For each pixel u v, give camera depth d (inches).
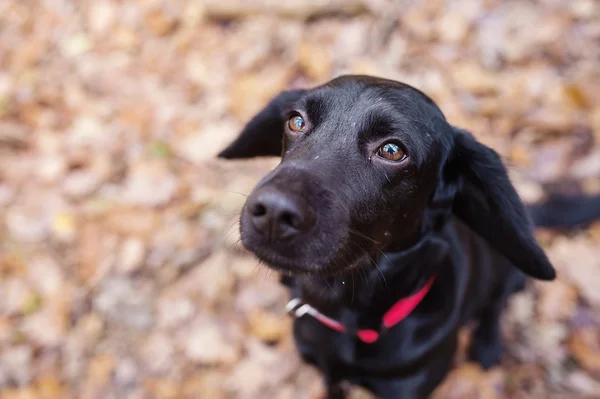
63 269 32.5
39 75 42.3
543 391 27.6
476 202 21.7
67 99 40.4
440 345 23.4
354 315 22.4
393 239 21.1
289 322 29.8
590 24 37.9
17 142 38.3
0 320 30.9
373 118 19.9
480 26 38.5
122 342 30.1
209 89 39.4
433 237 22.2
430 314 22.7
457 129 21.6
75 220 33.8
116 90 40.6
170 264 32.1
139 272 32.1
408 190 20.4
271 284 31.0
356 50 39.0
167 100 39.3
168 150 36.2
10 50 44.6
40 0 46.8
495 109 34.9
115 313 30.9
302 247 17.9
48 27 45.3
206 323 30.2
